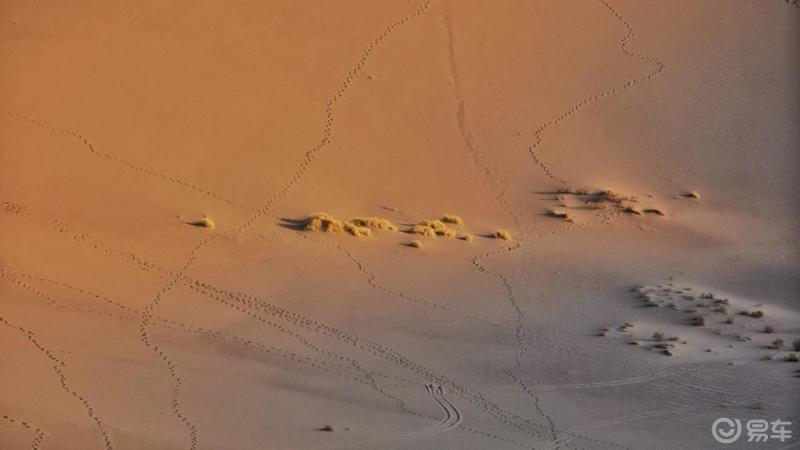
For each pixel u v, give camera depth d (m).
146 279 60.62
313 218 70.31
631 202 78.50
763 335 57.16
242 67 89.44
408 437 42.44
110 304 56.69
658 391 48.94
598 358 53.00
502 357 52.94
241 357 51.25
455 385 49.31
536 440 43.06
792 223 78.50
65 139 76.75
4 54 85.56
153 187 72.88
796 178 84.44
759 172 85.00
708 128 89.88
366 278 63.34
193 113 82.69
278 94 86.88
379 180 78.38
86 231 65.88
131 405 44.03
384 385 48.84
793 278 69.00
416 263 66.38
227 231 68.50
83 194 70.56
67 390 45.06
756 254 72.81
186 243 66.12
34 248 62.50
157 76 86.31
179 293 59.22
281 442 41.09
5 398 43.22
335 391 47.62
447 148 83.62
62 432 40.34
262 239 67.94
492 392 48.56
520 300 61.53
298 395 46.78
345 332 55.50
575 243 71.94
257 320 56.38
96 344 51.00
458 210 75.69
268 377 48.84
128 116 80.88
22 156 73.62
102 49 88.44
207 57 89.81
